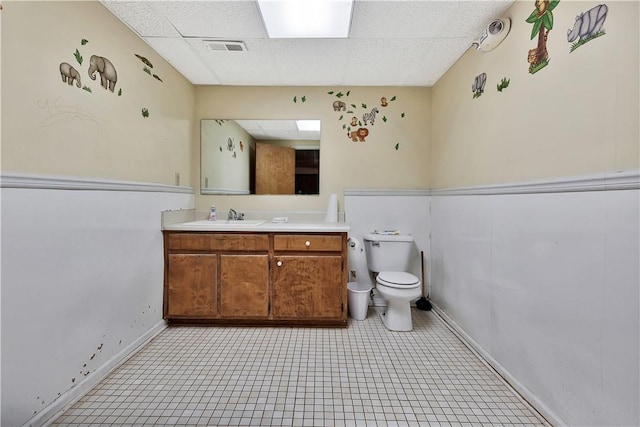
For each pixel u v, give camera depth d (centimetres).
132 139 198
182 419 142
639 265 101
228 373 179
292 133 297
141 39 207
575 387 126
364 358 197
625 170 105
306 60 240
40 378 135
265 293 239
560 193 134
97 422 139
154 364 188
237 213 294
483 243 198
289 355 200
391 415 146
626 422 105
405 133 298
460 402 155
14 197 123
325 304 239
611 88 111
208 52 227
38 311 134
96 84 166
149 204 218
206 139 295
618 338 108
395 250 275
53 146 140
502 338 177
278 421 142
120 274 187
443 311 266
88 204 161
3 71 119
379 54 230
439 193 276
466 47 219
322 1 169
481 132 202
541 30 146
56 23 141
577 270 125
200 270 238
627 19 105
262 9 176
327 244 238
